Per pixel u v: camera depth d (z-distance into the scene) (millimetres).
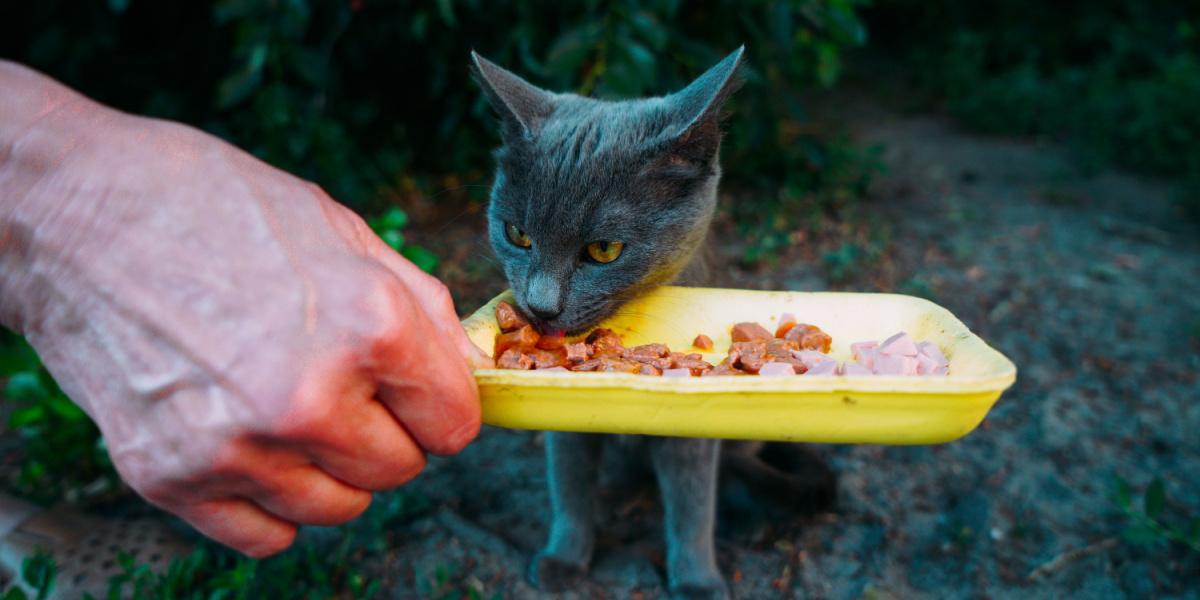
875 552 498
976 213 1016
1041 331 729
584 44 641
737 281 799
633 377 280
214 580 442
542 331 392
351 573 463
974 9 1803
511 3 807
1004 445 582
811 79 1178
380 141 983
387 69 967
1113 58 1553
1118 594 471
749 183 1021
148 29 873
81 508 509
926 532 513
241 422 239
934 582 480
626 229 393
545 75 680
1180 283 831
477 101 858
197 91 884
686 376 285
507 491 553
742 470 528
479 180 934
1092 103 1316
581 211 386
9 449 582
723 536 516
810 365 310
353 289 247
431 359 261
